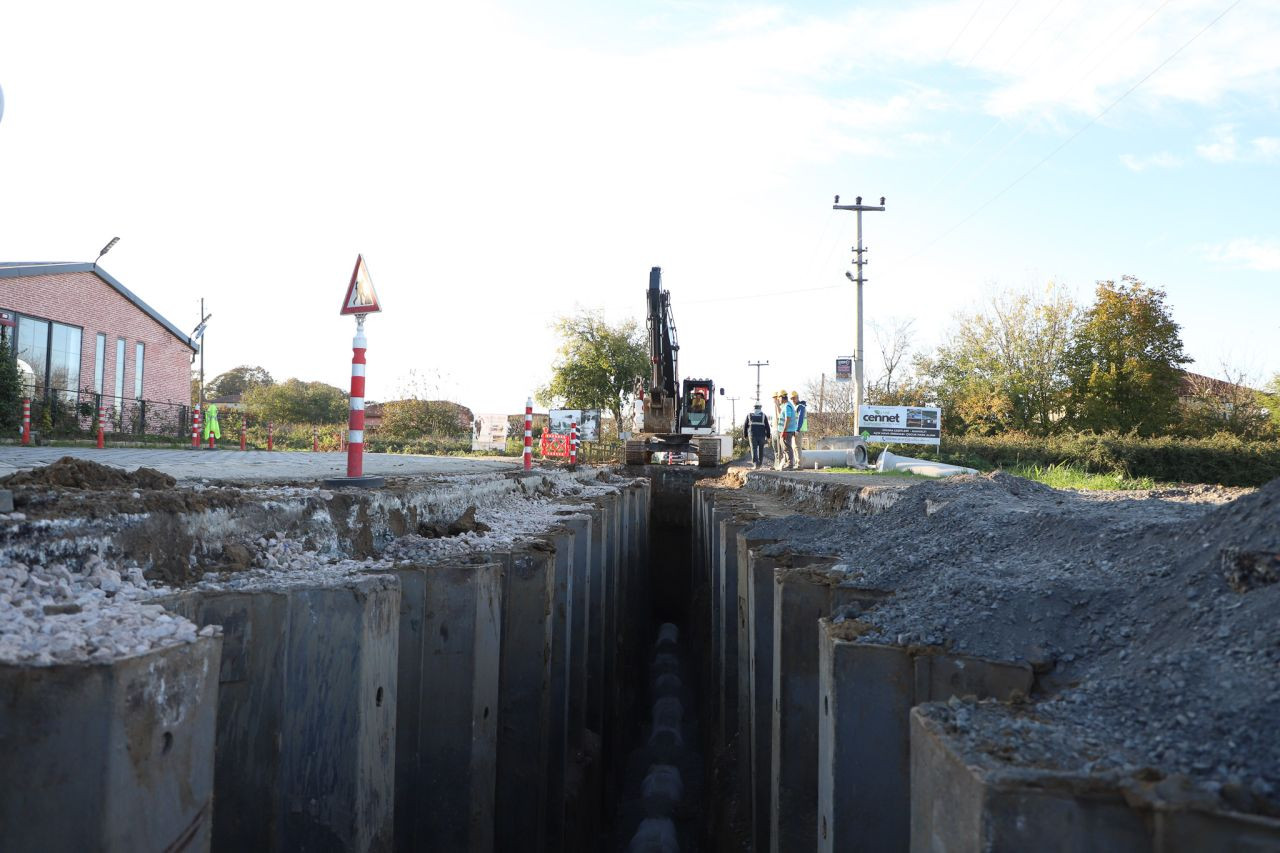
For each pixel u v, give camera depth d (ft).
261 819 10.95
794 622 14.14
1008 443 83.87
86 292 77.25
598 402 180.24
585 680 25.36
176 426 90.12
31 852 6.97
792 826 14.16
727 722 26.08
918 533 16.28
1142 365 121.60
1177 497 21.53
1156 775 6.68
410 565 15.08
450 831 14.51
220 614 10.92
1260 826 6.01
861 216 105.09
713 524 36.22
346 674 11.63
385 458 56.65
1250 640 8.25
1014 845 6.56
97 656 7.30
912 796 8.59
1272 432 112.47
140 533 11.85
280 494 15.85
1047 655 9.95
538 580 18.43
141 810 7.37
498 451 113.19
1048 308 126.82
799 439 68.18
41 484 12.64
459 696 14.64
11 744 7.01
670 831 23.66
